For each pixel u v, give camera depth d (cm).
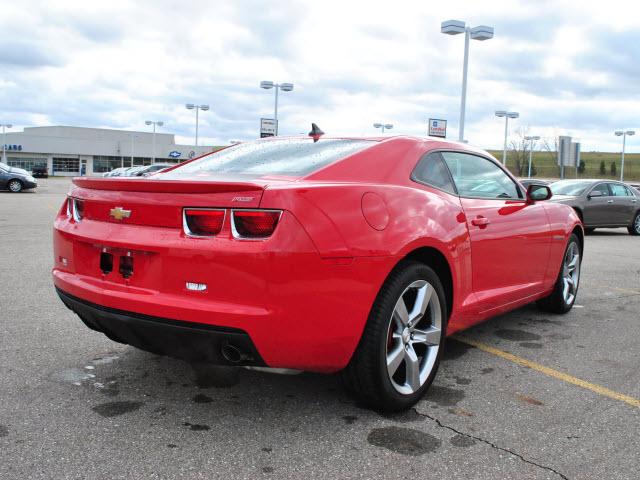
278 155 347
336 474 241
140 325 270
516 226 413
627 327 490
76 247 308
